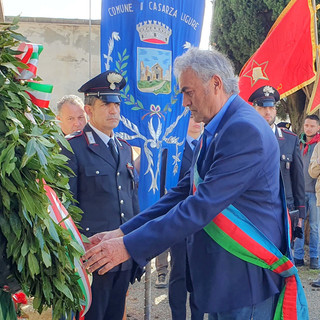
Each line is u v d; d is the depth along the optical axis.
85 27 13.03
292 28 5.39
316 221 6.24
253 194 2.33
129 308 4.84
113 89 3.22
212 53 2.42
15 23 1.91
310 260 6.28
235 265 2.35
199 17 3.59
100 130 3.24
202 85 2.39
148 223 2.32
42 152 1.81
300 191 4.83
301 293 2.39
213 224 2.35
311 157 6.10
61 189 2.17
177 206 2.31
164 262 5.46
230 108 2.40
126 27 3.46
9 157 1.73
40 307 2.00
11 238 1.81
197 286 2.41
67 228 2.10
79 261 2.15
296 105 9.48
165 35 3.51
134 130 3.51
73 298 2.03
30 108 1.96
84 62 13.16
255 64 5.46
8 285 1.93
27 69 1.92
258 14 9.74
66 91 13.16
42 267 1.90
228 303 2.34
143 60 3.48
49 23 12.83
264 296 2.37
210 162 2.39
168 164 3.61
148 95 3.51
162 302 5.04
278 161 2.40
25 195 1.78
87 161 3.14
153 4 3.46
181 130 3.64
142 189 3.54
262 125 2.35
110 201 3.14
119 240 2.30
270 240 2.35
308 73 5.39
